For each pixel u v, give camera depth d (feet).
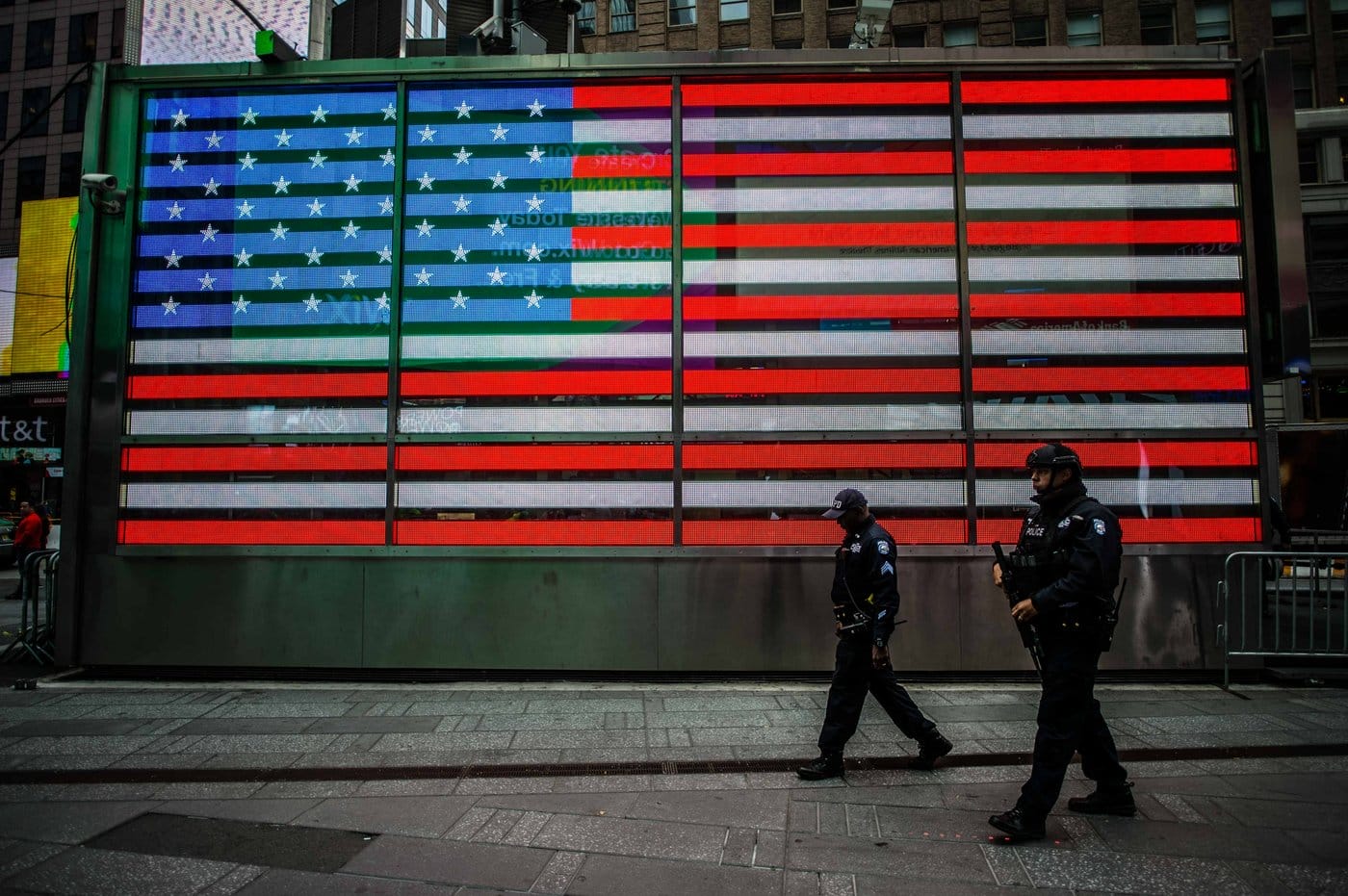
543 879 10.96
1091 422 22.44
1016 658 21.74
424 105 23.77
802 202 23.27
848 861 11.44
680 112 23.45
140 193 23.98
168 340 23.50
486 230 23.41
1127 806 12.98
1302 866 11.18
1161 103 23.25
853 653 14.85
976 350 22.66
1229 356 22.61
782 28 83.87
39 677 22.12
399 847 12.03
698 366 22.80
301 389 23.16
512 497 22.52
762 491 22.33
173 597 22.53
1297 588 21.38
